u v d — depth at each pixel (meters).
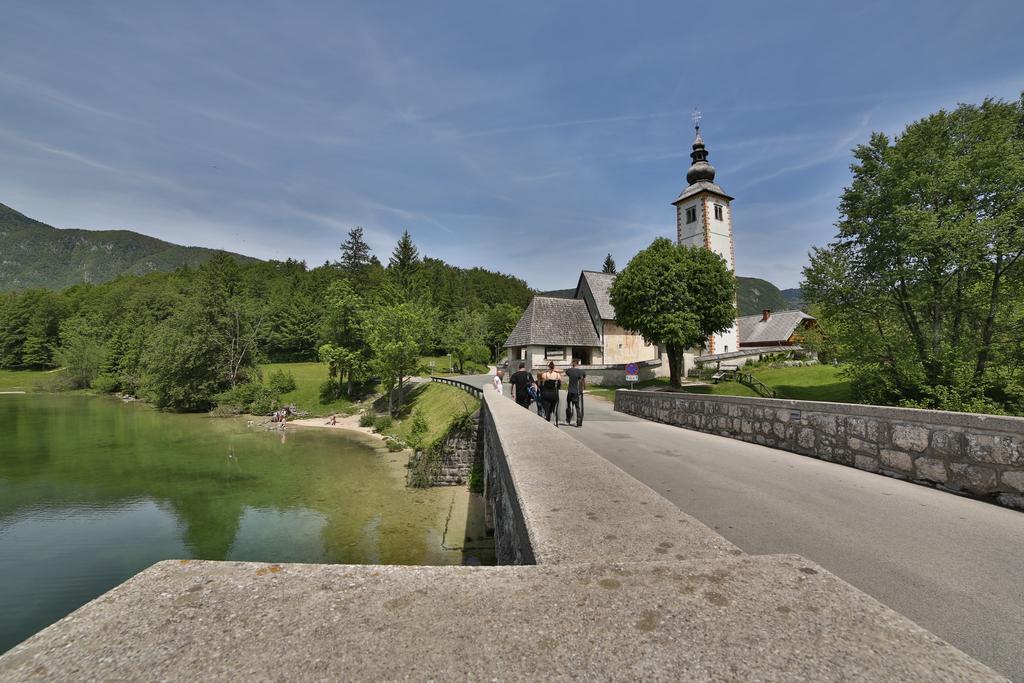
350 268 109.25
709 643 1.37
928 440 6.74
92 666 1.25
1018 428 5.57
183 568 1.86
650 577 1.82
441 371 68.44
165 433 40.53
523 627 1.46
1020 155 21.03
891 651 1.33
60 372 88.38
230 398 54.47
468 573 1.85
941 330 22.95
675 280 35.41
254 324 68.19
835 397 30.81
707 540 2.43
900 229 22.25
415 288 88.06
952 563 3.95
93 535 18.09
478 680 1.19
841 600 1.64
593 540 2.43
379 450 32.62
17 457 31.36
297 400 55.84
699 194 52.22
